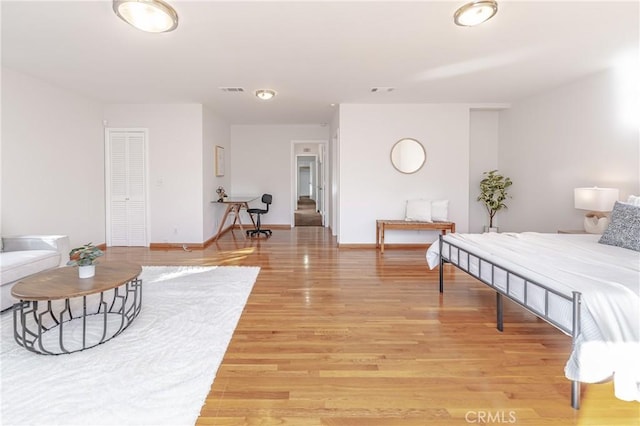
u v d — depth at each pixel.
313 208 12.86
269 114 6.44
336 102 5.39
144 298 3.11
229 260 4.71
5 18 2.57
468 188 5.61
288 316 2.77
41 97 4.11
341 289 3.46
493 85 4.43
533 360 2.09
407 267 4.36
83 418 1.53
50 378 1.84
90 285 2.25
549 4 2.41
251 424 1.53
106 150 5.47
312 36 2.90
